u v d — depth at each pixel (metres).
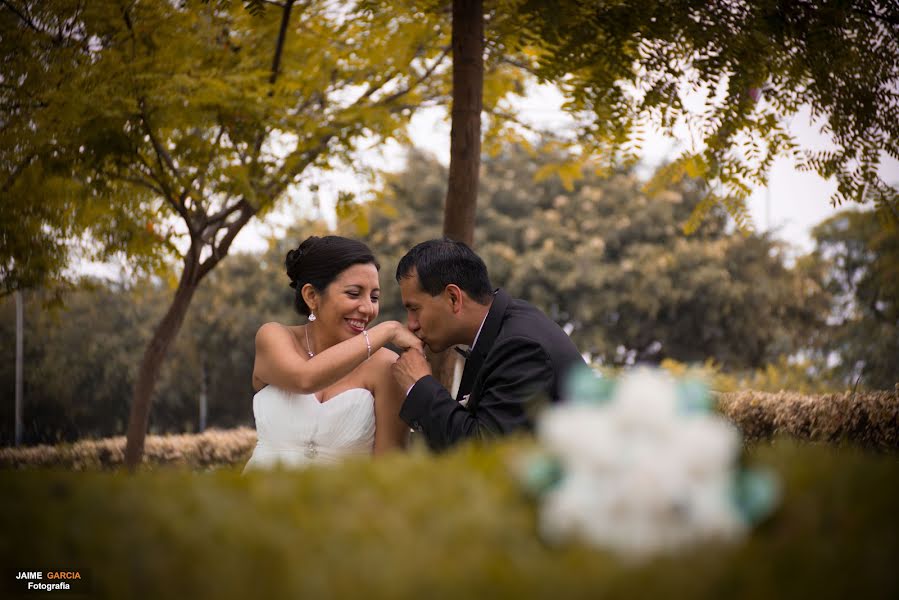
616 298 24.27
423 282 3.64
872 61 4.95
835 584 0.96
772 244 25.55
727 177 5.54
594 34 4.93
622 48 5.07
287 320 27.88
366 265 4.18
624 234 25.38
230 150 6.95
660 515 1.07
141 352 27.94
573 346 3.52
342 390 4.28
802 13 4.94
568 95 5.34
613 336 24.80
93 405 28.14
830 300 25.45
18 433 25.80
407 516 1.19
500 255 24.91
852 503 1.20
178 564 1.05
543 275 24.36
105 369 27.44
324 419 4.20
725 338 25.00
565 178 8.18
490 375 3.42
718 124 5.18
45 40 6.36
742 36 4.86
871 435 4.60
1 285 7.63
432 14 6.52
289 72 7.43
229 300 28.28
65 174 6.73
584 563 1.00
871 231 24.62
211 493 1.32
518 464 1.34
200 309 28.14
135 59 6.43
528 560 1.03
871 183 5.22
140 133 6.59
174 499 1.29
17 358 26.06
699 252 24.48
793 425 5.04
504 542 1.11
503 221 25.61
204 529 1.15
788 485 1.27
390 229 25.66
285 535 1.11
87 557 1.11
